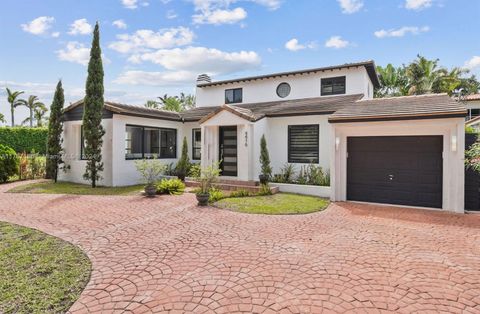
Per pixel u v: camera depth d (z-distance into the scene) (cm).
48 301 362
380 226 710
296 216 805
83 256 507
